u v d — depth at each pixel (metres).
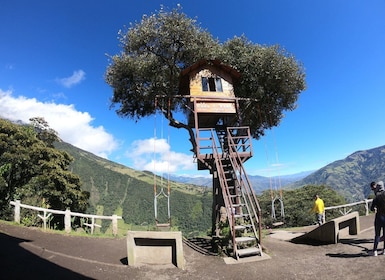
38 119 39.94
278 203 52.16
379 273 6.80
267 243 12.66
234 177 13.85
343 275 7.04
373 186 8.57
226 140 16.69
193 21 15.33
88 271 7.86
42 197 26.08
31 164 28.12
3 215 21.91
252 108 17.88
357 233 11.97
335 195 57.34
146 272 8.05
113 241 12.58
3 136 27.47
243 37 17.78
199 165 16.59
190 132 17.38
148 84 17.30
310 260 8.82
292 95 18.33
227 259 9.45
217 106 15.06
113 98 18.53
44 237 11.98
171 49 15.45
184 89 17.25
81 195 30.80
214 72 15.52
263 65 16.33
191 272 8.10
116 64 16.80
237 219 12.88
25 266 7.68
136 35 15.27
